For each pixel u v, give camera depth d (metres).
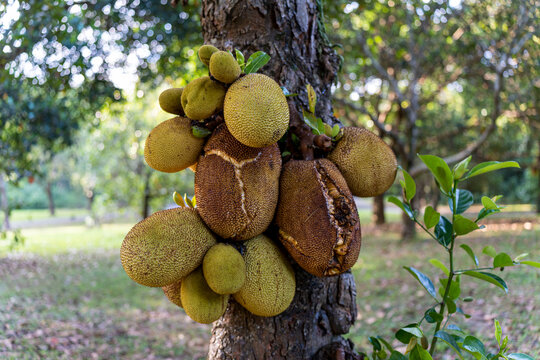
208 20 1.74
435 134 12.83
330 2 4.38
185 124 1.40
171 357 4.12
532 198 20.00
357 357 1.62
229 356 1.58
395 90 9.16
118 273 8.33
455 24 7.86
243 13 1.65
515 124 11.11
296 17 1.67
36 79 4.32
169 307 5.94
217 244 1.33
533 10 6.52
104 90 5.47
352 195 1.42
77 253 10.94
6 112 5.97
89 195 17.62
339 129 1.51
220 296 1.35
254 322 1.56
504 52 7.51
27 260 9.80
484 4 6.96
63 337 4.49
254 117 1.19
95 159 12.23
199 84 1.29
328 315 1.62
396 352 1.68
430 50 9.48
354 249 1.33
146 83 6.18
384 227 15.02
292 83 1.65
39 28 3.93
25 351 4.02
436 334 1.63
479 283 5.70
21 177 6.44
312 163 1.39
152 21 5.26
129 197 11.80
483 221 15.32
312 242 1.31
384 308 5.29
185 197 1.65
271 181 1.35
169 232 1.26
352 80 9.86
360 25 8.60
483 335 3.82
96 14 4.80
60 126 6.69
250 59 1.43
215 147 1.35
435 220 1.66
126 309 5.79
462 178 1.68
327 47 1.81
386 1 5.98
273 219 1.42
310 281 1.57
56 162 20.11
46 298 6.21
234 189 1.30
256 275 1.34
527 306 4.44
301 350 1.56
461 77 9.45
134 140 11.35
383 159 1.48
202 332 4.90
